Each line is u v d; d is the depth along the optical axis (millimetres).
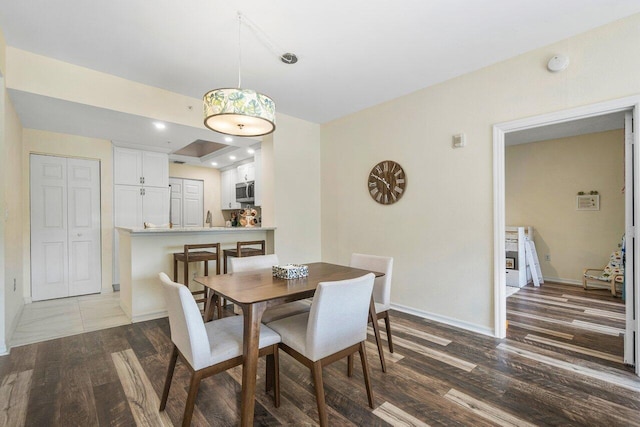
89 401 1849
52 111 3105
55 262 4086
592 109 2309
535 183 5445
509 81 2736
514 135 5051
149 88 3291
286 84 3264
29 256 3887
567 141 5125
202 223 6680
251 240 4199
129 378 2111
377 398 1883
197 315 1532
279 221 4223
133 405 1814
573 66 2402
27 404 1814
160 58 2725
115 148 4582
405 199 3543
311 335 1600
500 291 2799
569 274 5109
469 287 3006
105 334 2879
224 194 6801
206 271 3547
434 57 2727
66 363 2316
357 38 2428
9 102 2695
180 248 3574
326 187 4602
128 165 4707
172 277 3469
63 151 4129
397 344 2668
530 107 2617
